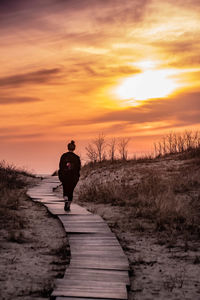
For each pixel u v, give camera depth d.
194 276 6.71
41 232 9.95
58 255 7.85
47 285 6.06
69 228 9.90
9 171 23.31
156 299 5.70
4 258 7.49
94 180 20.73
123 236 9.64
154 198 13.66
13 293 5.75
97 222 10.70
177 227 10.28
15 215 11.70
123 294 5.50
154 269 7.10
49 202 14.50
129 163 23.64
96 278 6.19
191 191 14.66
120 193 15.31
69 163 12.33
